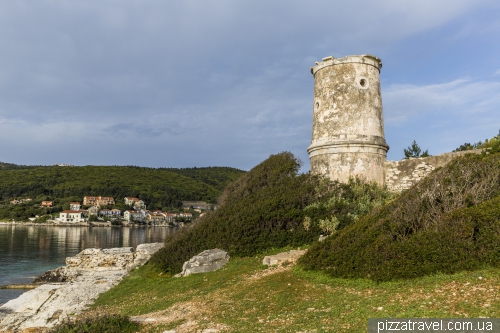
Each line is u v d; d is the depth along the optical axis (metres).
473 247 9.59
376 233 12.12
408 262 10.09
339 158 21.05
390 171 21.19
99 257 27.94
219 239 18.62
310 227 17.83
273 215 18.53
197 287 14.33
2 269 35.69
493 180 12.43
